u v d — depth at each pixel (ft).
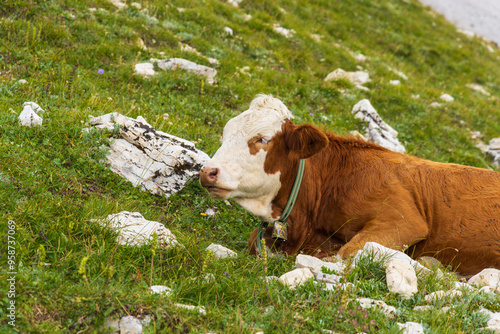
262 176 16.35
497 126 41.96
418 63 56.24
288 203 16.99
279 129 16.34
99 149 18.62
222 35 40.14
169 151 19.36
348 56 46.62
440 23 78.48
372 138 30.94
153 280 12.29
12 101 20.56
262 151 16.11
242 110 29.09
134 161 19.04
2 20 29.12
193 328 10.45
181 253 13.67
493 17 101.40
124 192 17.70
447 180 17.08
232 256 15.11
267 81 34.22
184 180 19.35
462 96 48.14
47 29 29.73
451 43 68.39
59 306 10.31
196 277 12.51
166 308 10.70
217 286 12.30
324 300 11.71
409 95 40.40
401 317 11.75
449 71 57.98
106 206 15.49
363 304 11.96
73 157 18.03
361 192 16.80
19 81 22.56
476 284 14.33
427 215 16.81
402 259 14.28
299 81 36.09
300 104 32.50
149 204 18.12
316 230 17.66
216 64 33.76
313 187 17.37
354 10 63.67
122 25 35.14
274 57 40.09
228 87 30.37
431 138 35.55
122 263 12.65
